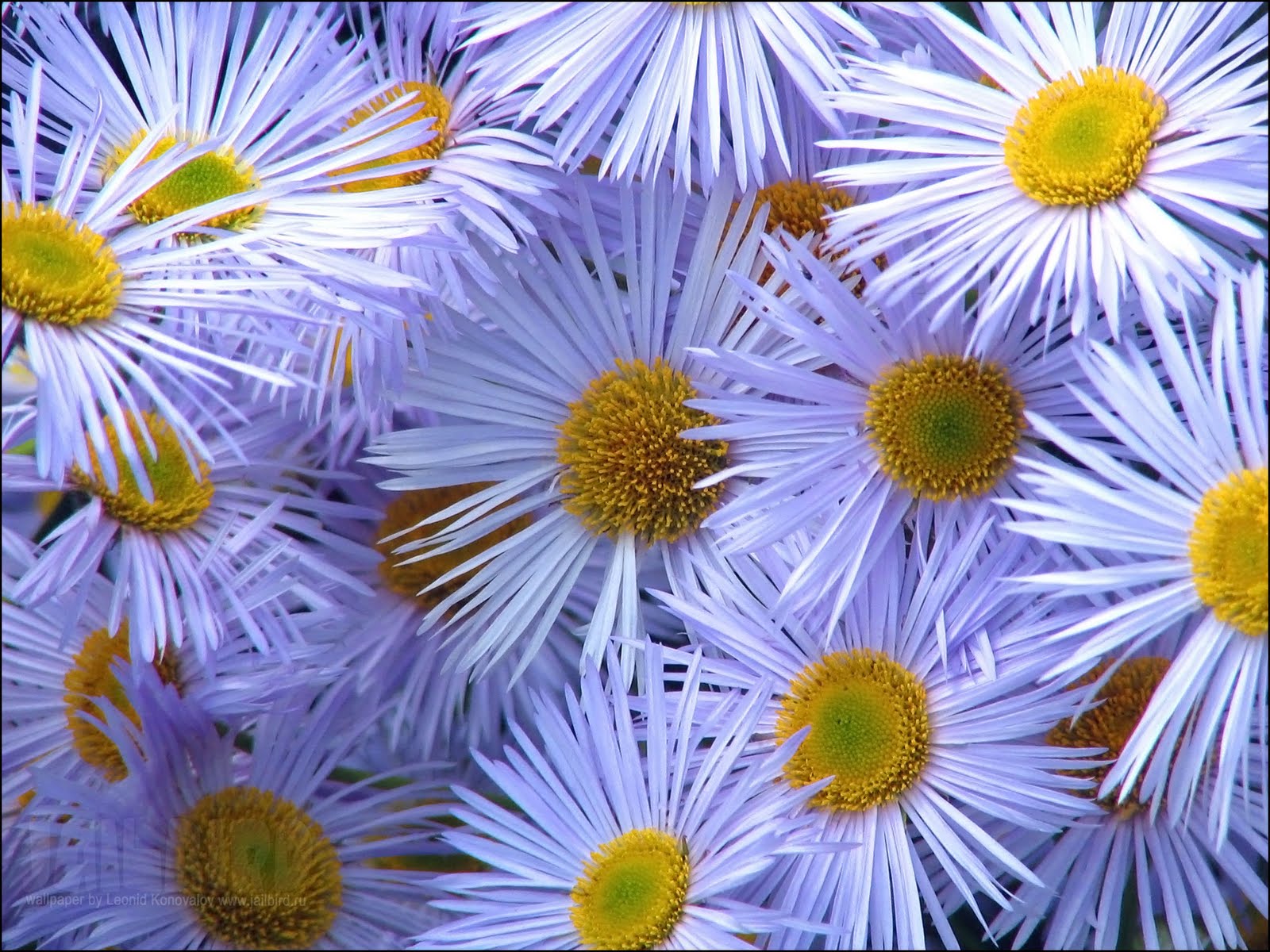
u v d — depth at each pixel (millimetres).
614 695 327
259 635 335
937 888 334
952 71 332
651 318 337
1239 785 324
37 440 316
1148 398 313
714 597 333
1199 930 338
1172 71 321
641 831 328
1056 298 315
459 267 335
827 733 328
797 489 327
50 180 331
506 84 335
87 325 319
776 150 338
